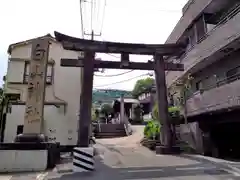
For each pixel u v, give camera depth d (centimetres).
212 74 1528
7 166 873
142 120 3697
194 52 1581
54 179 739
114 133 2816
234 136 1514
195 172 821
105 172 849
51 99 1633
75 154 884
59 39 1195
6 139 1539
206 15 1557
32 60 1039
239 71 1260
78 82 1695
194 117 1677
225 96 1191
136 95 4569
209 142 1441
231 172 812
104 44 1267
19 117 1588
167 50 1404
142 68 1398
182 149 1501
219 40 1269
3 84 1794
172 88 2100
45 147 923
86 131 1089
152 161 1100
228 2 1427
